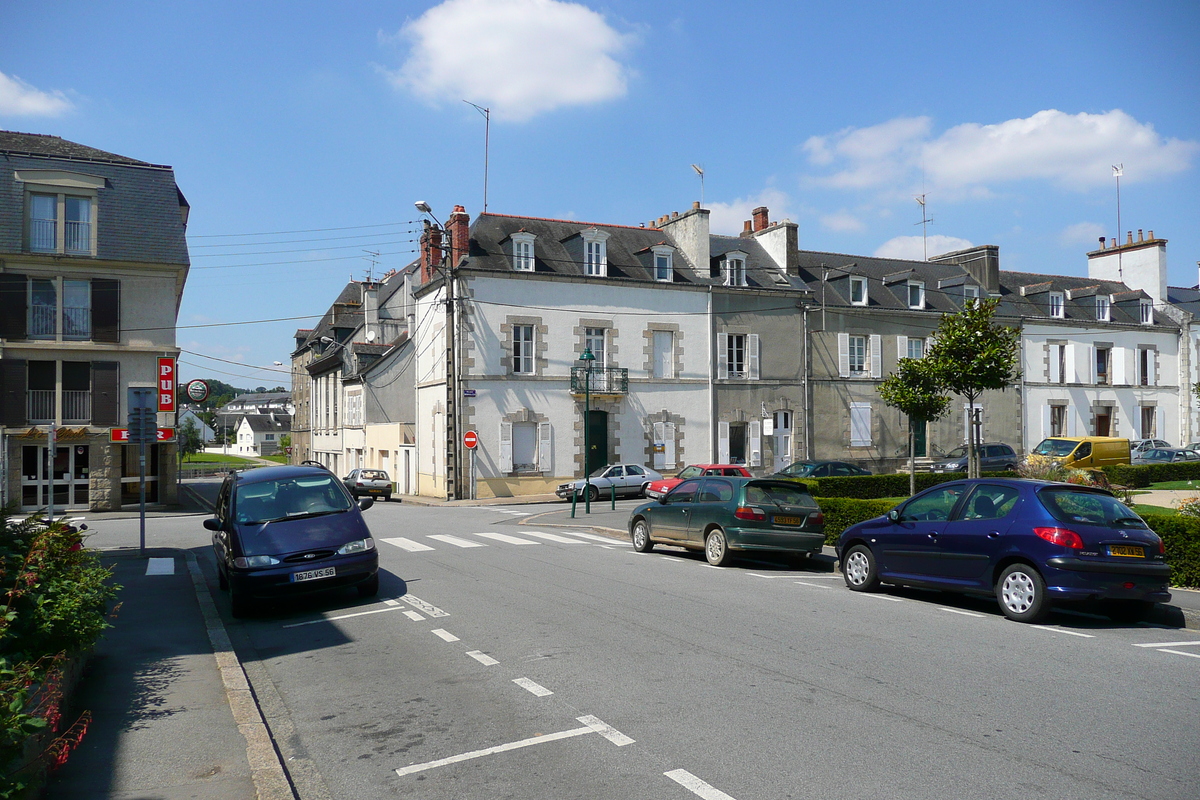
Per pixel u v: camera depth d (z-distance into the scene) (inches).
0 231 1030.4
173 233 1123.9
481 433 1186.0
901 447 1473.9
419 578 479.8
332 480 458.0
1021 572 352.2
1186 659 288.7
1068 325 1658.5
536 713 235.9
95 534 764.0
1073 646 308.3
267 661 312.7
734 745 206.7
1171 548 428.8
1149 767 190.2
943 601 405.7
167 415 1120.2
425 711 242.8
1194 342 1812.3
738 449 1369.3
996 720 223.1
